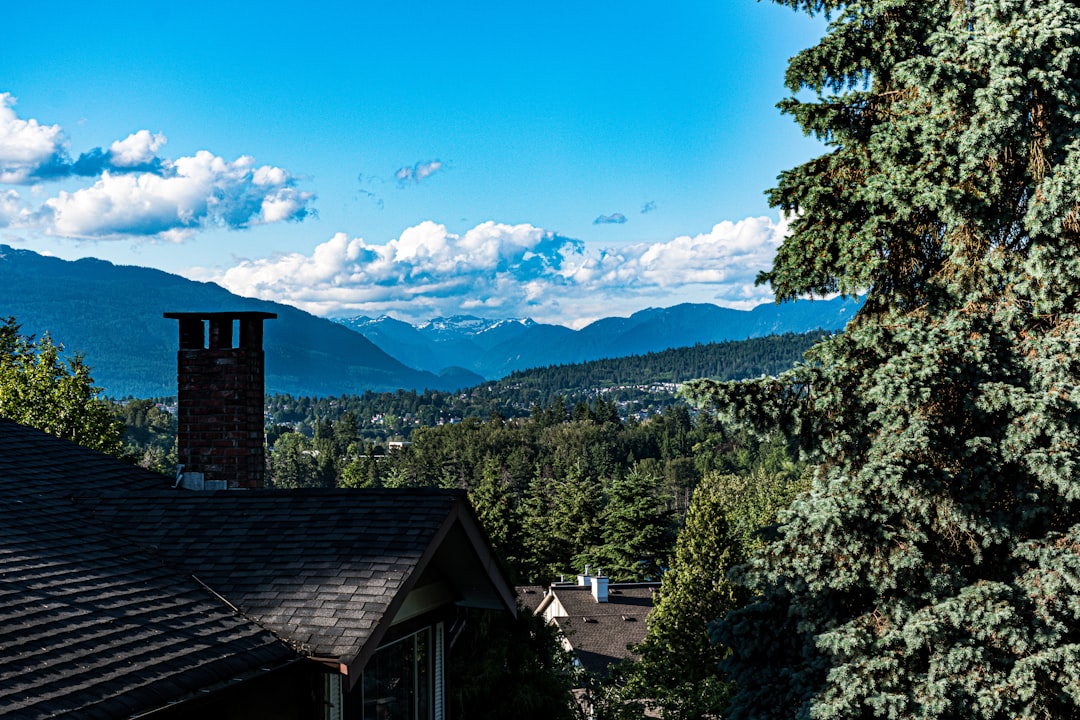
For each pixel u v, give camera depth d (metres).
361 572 6.80
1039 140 10.12
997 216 10.45
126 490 8.59
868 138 11.88
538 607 47.69
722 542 31.08
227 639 5.98
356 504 7.78
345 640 6.13
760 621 11.27
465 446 162.62
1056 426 9.38
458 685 11.89
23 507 7.52
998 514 9.82
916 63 9.81
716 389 11.02
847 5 11.98
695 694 18.95
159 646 5.63
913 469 9.60
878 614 10.21
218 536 7.56
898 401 9.91
